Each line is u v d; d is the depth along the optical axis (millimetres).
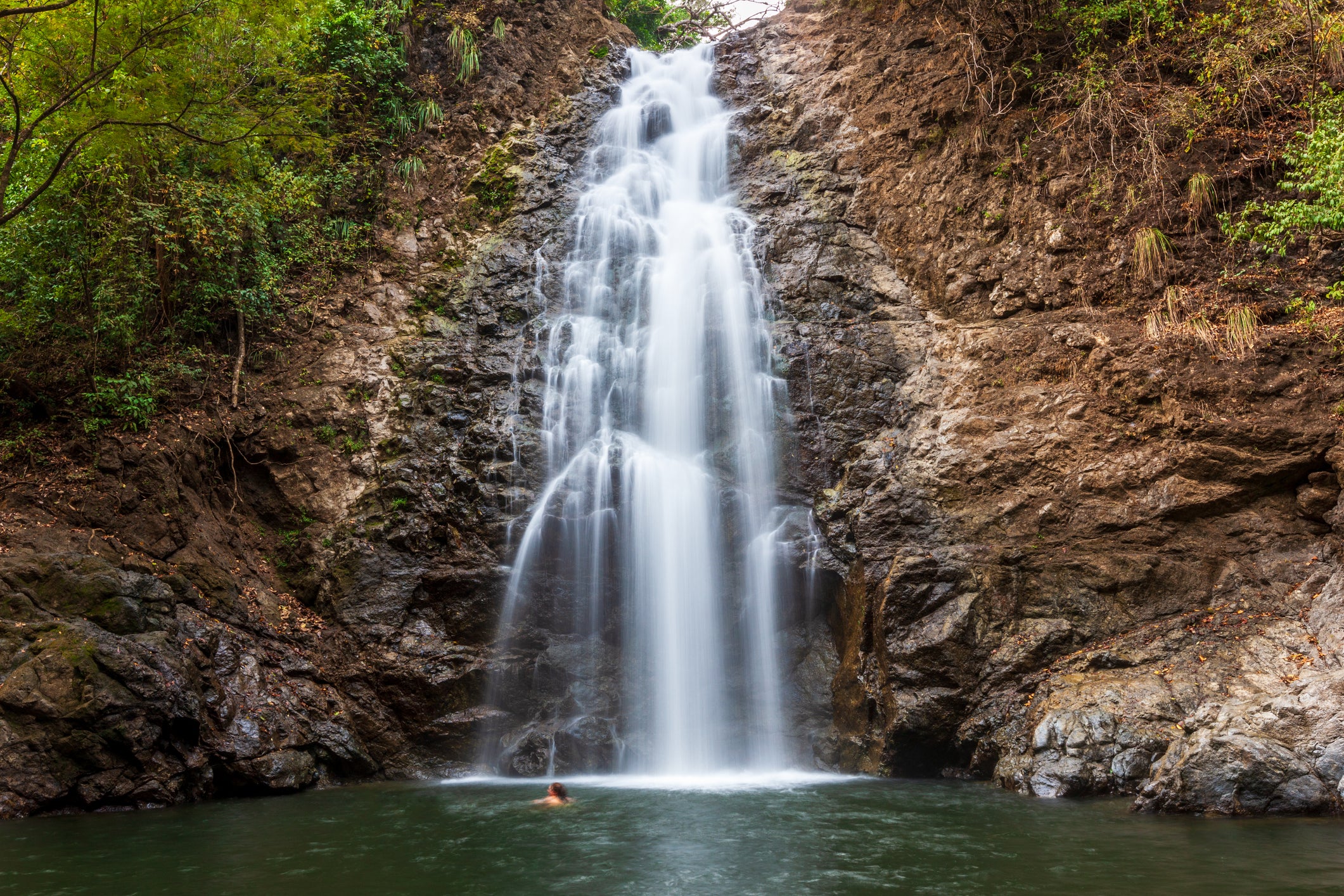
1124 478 12711
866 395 15133
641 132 21234
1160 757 9961
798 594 13602
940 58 19469
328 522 14148
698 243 18156
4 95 13242
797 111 20906
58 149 13953
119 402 13688
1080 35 17141
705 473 14250
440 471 14586
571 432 15234
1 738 9672
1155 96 16297
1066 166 16516
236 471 14625
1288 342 12781
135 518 12609
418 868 7281
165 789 10242
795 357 15367
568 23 23406
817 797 10219
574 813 9453
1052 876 6730
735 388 15352
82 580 10953
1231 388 12602
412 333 16578
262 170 16266
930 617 12273
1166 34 16766
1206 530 12258
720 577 13797
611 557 14000
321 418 15047
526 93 21500
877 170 18969
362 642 13023
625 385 15797
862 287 17203
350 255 18000
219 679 11508
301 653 12703
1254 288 14000
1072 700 10875
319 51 19266
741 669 13375
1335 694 9188
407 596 13406
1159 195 15281
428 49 21359
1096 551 12500
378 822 9125
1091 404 13461
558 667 13305
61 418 13711
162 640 10938
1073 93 16859
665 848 7852
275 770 11039
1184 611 11867
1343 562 11258
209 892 6621
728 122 21031
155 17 12922
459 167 19781
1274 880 6492
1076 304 15359
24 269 14820
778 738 12898
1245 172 14867
